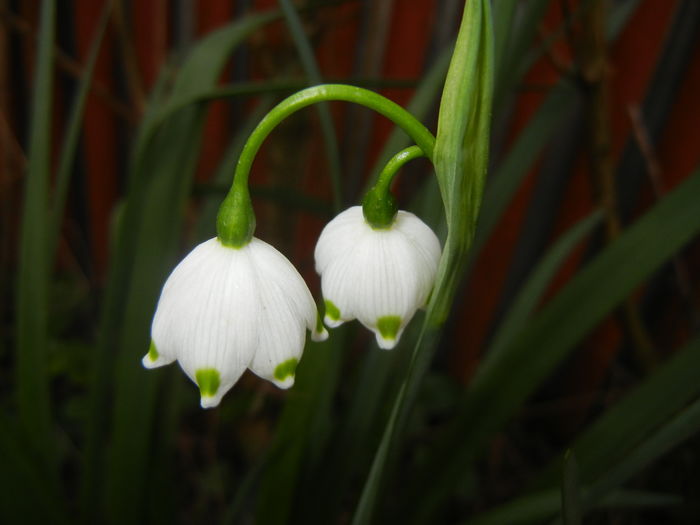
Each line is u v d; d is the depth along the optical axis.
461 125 0.09
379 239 0.10
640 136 0.22
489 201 0.18
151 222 0.16
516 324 0.20
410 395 0.11
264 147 0.28
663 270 0.26
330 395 0.17
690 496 0.23
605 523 0.24
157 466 0.18
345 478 0.17
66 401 0.28
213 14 0.28
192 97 0.15
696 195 0.16
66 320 0.30
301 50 0.15
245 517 0.22
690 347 0.15
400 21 0.26
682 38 0.22
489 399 0.17
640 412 0.16
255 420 0.27
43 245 0.15
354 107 0.28
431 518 0.17
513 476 0.28
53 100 0.31
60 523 0.15
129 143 0.32
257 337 0.09
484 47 0.08
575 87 0.19
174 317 0.09
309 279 0.31
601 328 0.27
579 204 0.26
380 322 0.10
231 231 0.09
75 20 0.29
